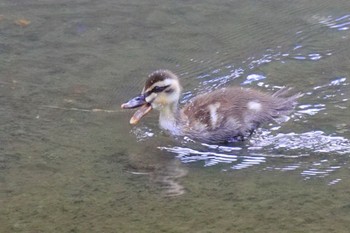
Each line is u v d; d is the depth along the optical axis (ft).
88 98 42.16
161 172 34.24
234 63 45.68
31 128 38.75
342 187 32.35
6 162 35.19
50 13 55.31
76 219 30.42
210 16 53.31
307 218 29.91
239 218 30.01
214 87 43.09
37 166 34.83
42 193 32.50
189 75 44.52
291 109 39.86
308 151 35.94
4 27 52.75
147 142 37.45
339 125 38.01
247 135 37.99
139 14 54.44
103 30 51.85
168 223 29.84
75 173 34.14
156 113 40.86
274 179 33.30
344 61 45.06
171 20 53.01
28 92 43.01
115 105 41.32
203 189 32.50
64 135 37.91
